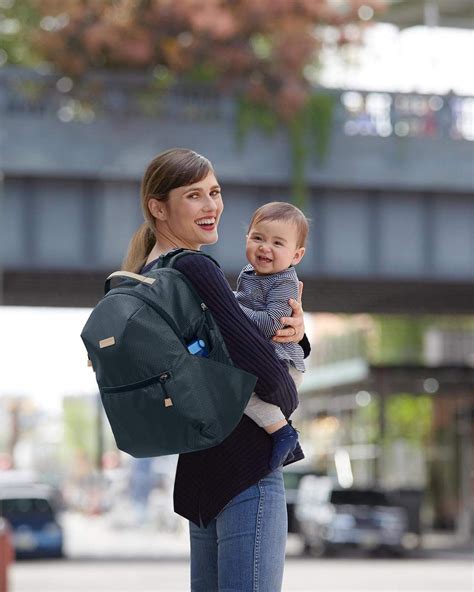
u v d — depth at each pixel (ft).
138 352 14.30
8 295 119.14
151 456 14.78
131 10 99.66
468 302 128.98
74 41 97.60
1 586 46.29
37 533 108.78
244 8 99.76
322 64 111.04
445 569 97.81
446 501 167.94
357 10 105.19
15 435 331.98
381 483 178.29
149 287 14.56
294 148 98.43
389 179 99.91
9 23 105.19
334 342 219.41
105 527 201.98
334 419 224.53
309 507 118.42
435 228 101.65
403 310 138.00
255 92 98.07
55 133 94.63
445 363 189.78
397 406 187.42
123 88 96.78
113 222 95.50
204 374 14.33
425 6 127.34
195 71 98.48
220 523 15.05
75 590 76.43
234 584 14.88
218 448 14.93
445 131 101.14
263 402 14.84
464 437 161.89
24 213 94.32
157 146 96.78
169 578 88.17
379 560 110.32
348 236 100.12
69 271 95.35
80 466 307.99
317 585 81.61
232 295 14.84
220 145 98.12
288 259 15.79
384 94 100.01
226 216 98.43
